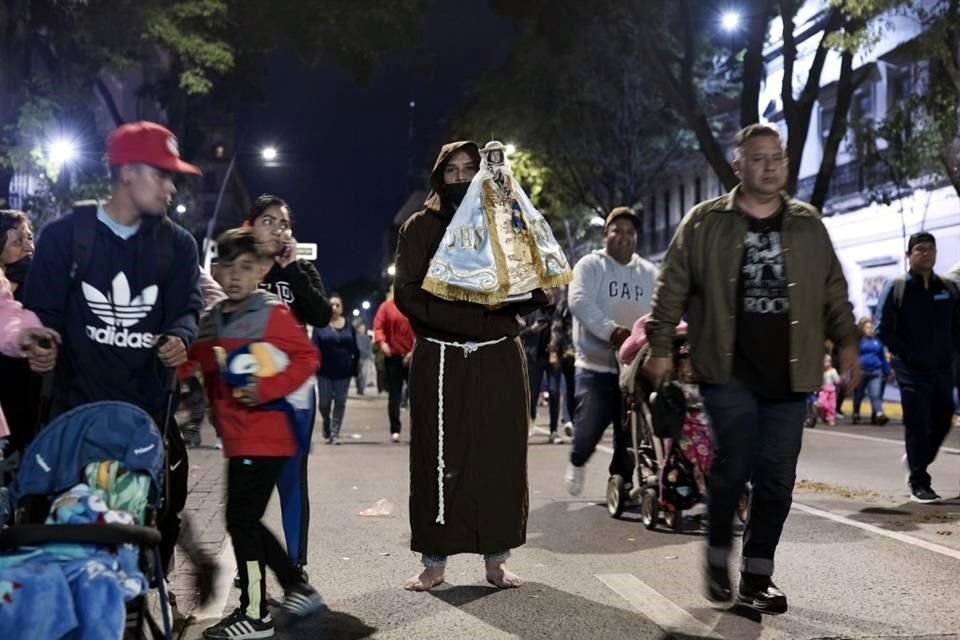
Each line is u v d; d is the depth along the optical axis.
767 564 5.29
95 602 3.31
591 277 8.06
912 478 8.88
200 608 5.25
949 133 18.66
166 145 4.41
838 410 19.69
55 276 4.34
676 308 5.27
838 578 5.95
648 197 52.19
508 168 5.71
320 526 7.70
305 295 5.72
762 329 5.09
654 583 5.91
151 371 4.45
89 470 3.77
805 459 12.42
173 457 4.75
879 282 30.81
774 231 5.13
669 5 22.34
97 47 19.91
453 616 5.20
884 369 19.56
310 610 4.91
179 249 4.50
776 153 5.05
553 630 4.95
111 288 4.36
